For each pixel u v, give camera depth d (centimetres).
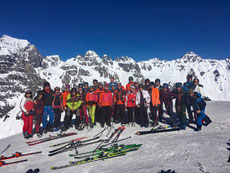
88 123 1165
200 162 508
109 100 1071
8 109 15762
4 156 720
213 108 1529
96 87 1173
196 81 1049
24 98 949
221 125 927
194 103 879
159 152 619
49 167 586
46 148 788
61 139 902
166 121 1129
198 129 867
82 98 1102
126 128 1012
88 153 673
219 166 471
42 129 1159
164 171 472
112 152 650
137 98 1023
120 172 497
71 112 1099
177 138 763
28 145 849
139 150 657
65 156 673
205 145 646
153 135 838
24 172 570
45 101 1023
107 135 899
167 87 1023
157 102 1006
